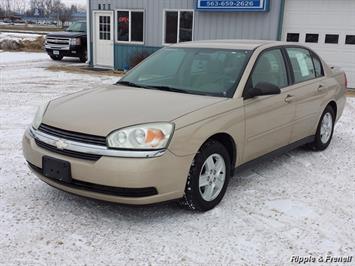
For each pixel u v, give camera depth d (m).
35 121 4.14
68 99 4.39
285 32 13.87
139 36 16.50
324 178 5.09
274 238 3.63
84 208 4.07
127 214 3.97
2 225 3.70
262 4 13.62
